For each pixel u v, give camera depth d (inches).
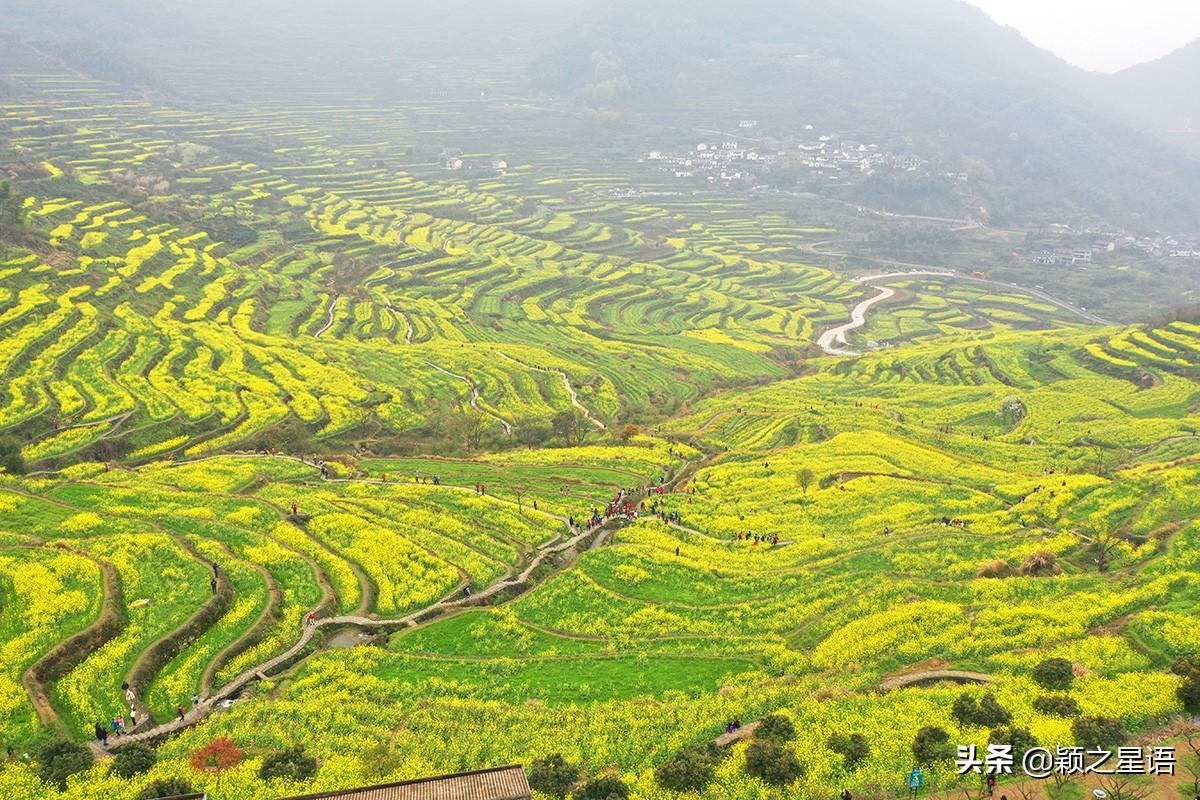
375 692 2596.0
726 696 2519.7
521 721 2404.0
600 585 3341.5
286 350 6643.7
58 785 2028.8
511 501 4249.5
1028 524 3836.1
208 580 3073.3
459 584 3297.2
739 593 3282.5
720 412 6407.5
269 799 1963.6
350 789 1863.9
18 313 5910.4
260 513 3737.7
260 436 5073.8
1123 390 6530.5
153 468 4421.8
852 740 2114.9
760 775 2037.4
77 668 2541.8
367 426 5570.9
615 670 2751.0
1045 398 6343.5
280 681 2642.7
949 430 5905.5
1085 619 2787.9
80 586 2925.7
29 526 3405.5
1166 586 2940.5
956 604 2974.9
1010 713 2194.9
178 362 6008.9
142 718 2393.0
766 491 4416.8
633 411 6628.9
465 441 5516.7
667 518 4050.2
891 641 2746.1
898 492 4340.6
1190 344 7180.1
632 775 2081.7
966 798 1867.6
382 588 3206.2
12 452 4220.0
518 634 2977.4
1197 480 4037.9
